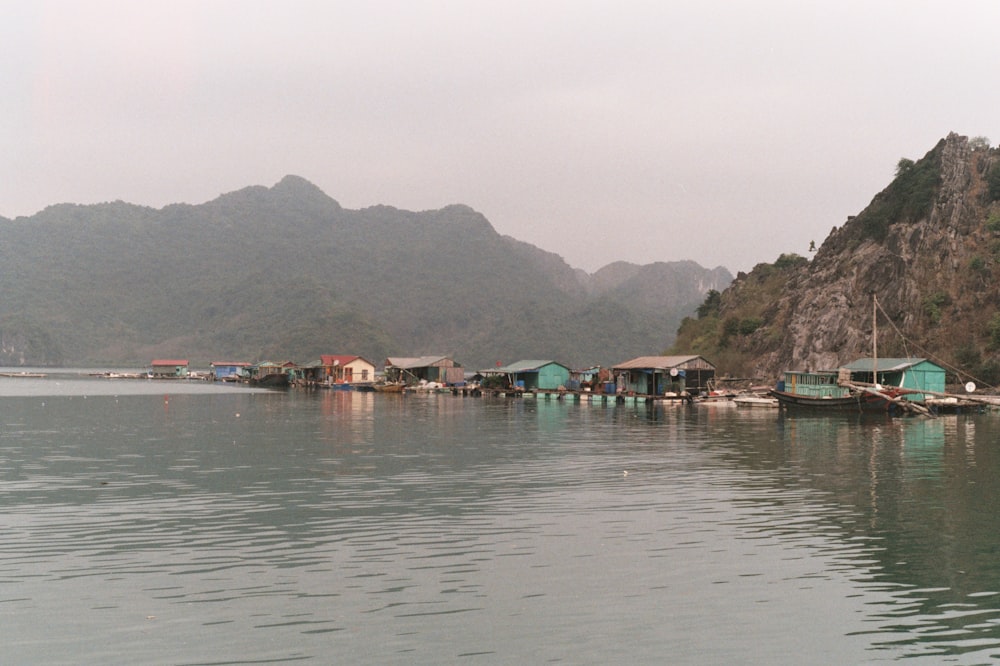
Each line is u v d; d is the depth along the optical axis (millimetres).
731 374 171000
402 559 31109
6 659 22000
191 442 72812
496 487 47094
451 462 58312
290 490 46062
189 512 39781
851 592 27719
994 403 108188
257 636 23547
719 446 68250
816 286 172250
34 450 66375
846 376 114875
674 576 29250
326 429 86688
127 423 95062
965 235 155125
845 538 34781
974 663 22328
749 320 182125
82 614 25125
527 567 30141
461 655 22469
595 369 169375
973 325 141875
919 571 30078
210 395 174500
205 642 23109
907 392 104312
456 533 35344
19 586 27703
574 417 103875
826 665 22188
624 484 48250
